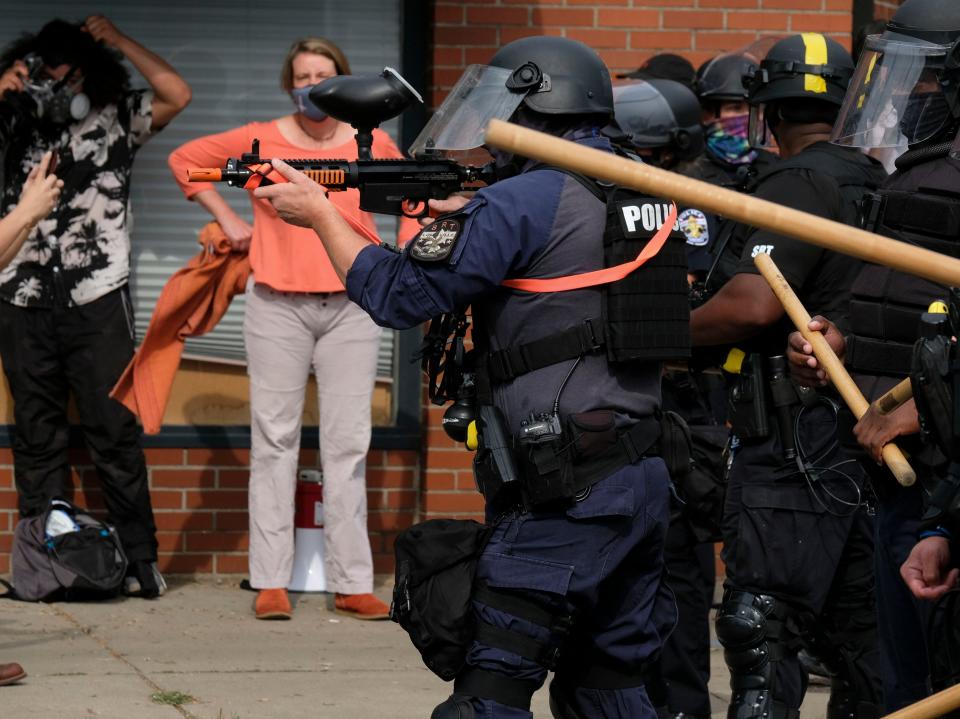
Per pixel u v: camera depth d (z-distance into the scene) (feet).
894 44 16.51
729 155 28.12
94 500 33.06
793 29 35.14
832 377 16.12
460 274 14.99
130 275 33.94
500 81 16.06
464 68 34.01
